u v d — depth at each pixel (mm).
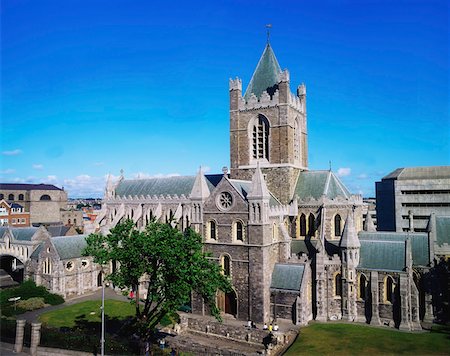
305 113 86750
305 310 62812
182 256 46406
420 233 69438
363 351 49406
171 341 55438
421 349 49875
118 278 48438
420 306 64750
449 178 135625
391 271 61625
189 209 90750
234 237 66562
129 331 56281
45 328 56188
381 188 149875
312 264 66562
